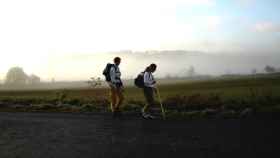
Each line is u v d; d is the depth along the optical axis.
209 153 6.77
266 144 7.31
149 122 10.77
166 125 10.10
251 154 6.59
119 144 7.79
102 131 9.42
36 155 6.96
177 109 13.67
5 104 16.44
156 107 14.05
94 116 12.41
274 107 12.30
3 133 9.30
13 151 7.31
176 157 6.56
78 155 6.91
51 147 7.64
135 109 13.86
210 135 8.43
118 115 12.45
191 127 9.61
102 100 16.31
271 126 9.30
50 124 10.72
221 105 13.76
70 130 9.65
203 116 11.62
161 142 7.85
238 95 15.96
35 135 9.00
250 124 9.70
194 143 7.64
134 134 8.88
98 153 7.04
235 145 7.32
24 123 10.93
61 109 14.63
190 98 14.59
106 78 12.27
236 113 11.77
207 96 14.93
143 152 7.00
